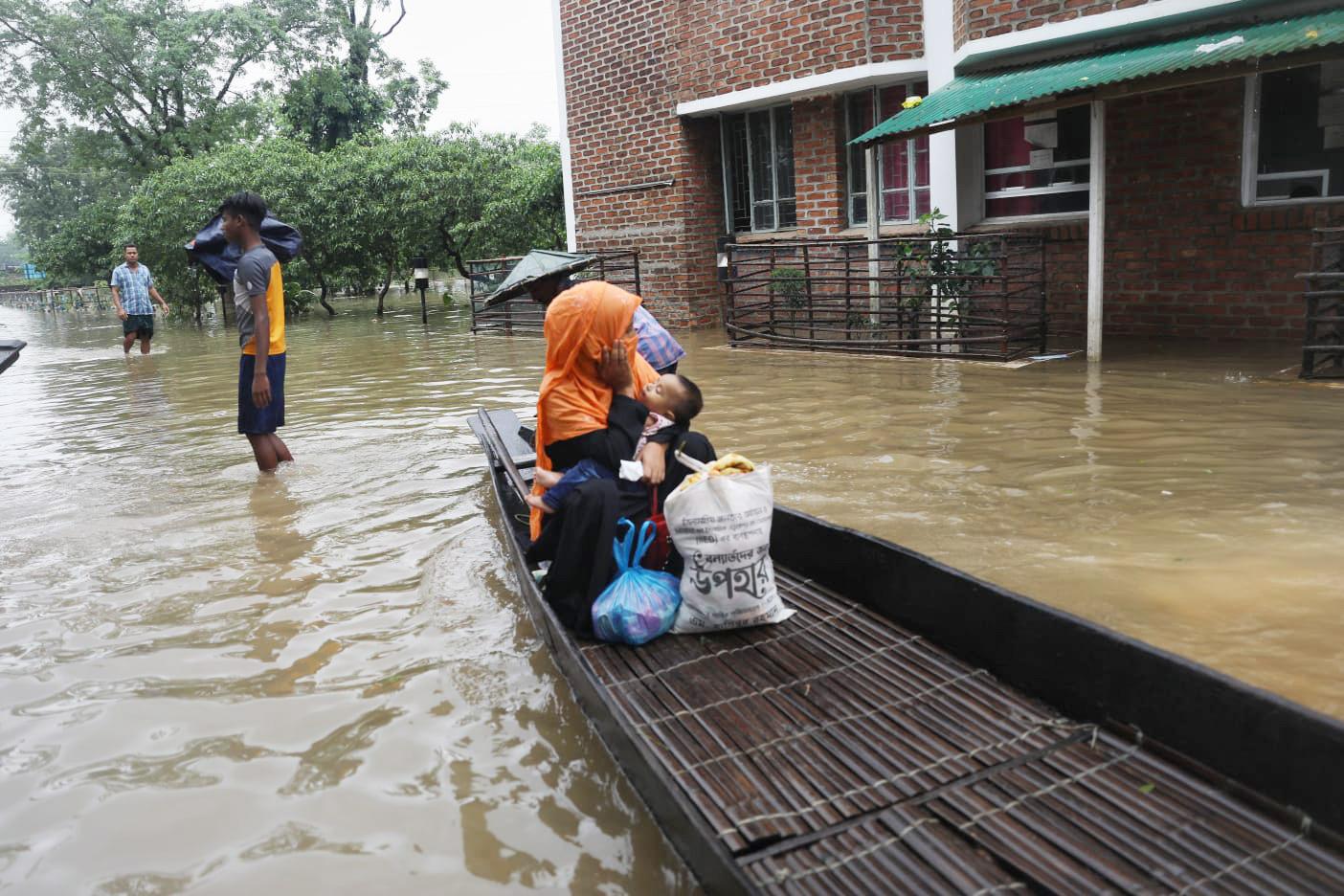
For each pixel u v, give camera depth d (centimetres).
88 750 324
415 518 562
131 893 253
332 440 785
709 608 358
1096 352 884
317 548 518
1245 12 821
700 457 388
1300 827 237
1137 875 226
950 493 533
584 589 371
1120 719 281
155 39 3017
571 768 304
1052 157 1041
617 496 369
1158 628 361
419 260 1781
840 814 254
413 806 287
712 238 1388
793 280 1106
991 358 935
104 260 3384
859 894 224
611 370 382
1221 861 229
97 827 282
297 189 2197
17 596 468
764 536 360
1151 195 969
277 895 250
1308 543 429
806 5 1159
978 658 329
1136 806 250
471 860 262
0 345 752
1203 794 254
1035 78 873
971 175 1090
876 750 282
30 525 586
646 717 307
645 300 1436
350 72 3222
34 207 5122
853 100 1201
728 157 1363
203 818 284
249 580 475
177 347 1730
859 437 667
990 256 950
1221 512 475
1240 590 388
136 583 478
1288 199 896
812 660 341
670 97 1332
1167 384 767
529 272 434
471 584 457
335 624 418
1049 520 481
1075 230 1019
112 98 3020
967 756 277
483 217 2011
